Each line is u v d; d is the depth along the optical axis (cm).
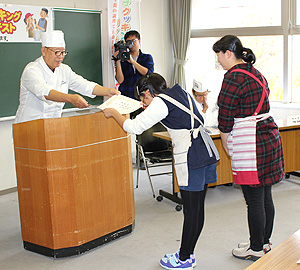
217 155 281
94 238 336
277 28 584
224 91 270
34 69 324
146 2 619
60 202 314
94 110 543
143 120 265
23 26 476
